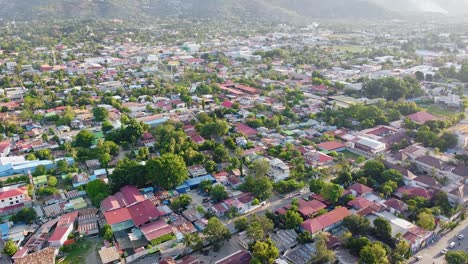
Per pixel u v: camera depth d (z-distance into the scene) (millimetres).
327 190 160375
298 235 138500
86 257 131875
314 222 142375
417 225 143750
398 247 128000
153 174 167375
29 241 136750
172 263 125000
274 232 142750
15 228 144000
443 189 168750
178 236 140625
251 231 133375
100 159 194875
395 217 149500
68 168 187125
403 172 181000
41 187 170625
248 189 169750
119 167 175375
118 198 160000
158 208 156375
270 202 166500
